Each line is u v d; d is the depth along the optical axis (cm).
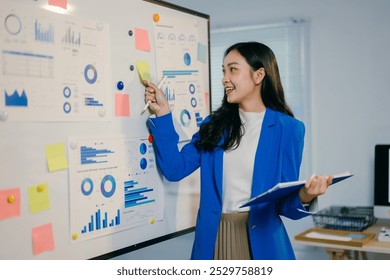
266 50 161
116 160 152
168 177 164
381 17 266
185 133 181
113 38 150
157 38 168
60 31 133
